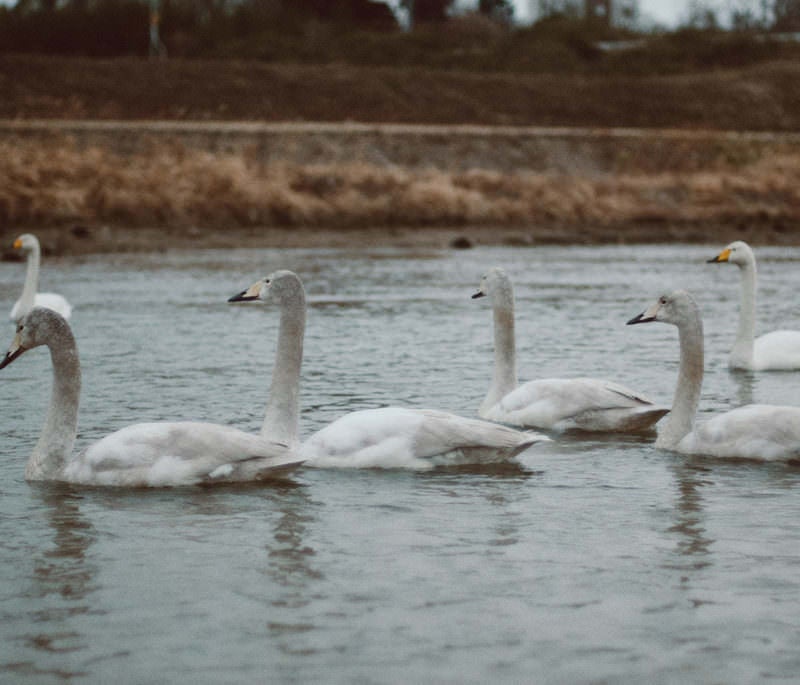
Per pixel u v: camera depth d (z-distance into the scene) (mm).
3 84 51344
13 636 6906
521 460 10664
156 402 13352
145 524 8844
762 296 24344
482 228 39250
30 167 36938
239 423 12305
